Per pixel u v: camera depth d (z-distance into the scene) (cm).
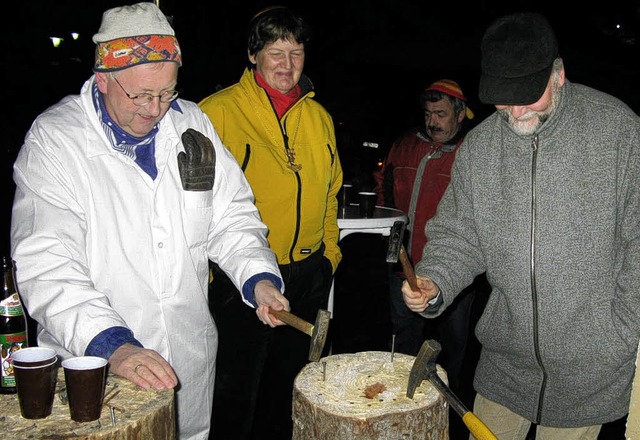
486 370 259
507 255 236
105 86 206
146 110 205
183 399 238
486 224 242
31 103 1050
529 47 205
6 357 194
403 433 204
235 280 241
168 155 226
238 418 316
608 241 222
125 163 218
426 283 246
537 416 245
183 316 231
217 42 948
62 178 208
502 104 209
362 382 223
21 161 210
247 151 303
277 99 312
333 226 346
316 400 210
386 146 1046
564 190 223
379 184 465
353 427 199
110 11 205
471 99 1020
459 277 255
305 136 319
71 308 193
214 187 244
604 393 234
